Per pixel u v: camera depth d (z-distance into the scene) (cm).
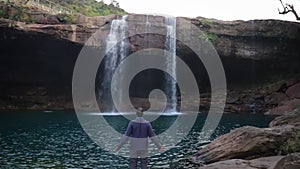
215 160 946
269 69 3397
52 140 1359
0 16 2784
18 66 3155
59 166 897
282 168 507
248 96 3200
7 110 2930
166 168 897
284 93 3158
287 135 945
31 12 2883
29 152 1096
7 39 2797
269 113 2786
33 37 2811
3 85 3175
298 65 3338
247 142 932
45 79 3288
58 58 3130
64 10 3941
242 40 3191
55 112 2803
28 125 1875
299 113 1280
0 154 1053
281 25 3112
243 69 3403
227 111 3048
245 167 719
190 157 1022
